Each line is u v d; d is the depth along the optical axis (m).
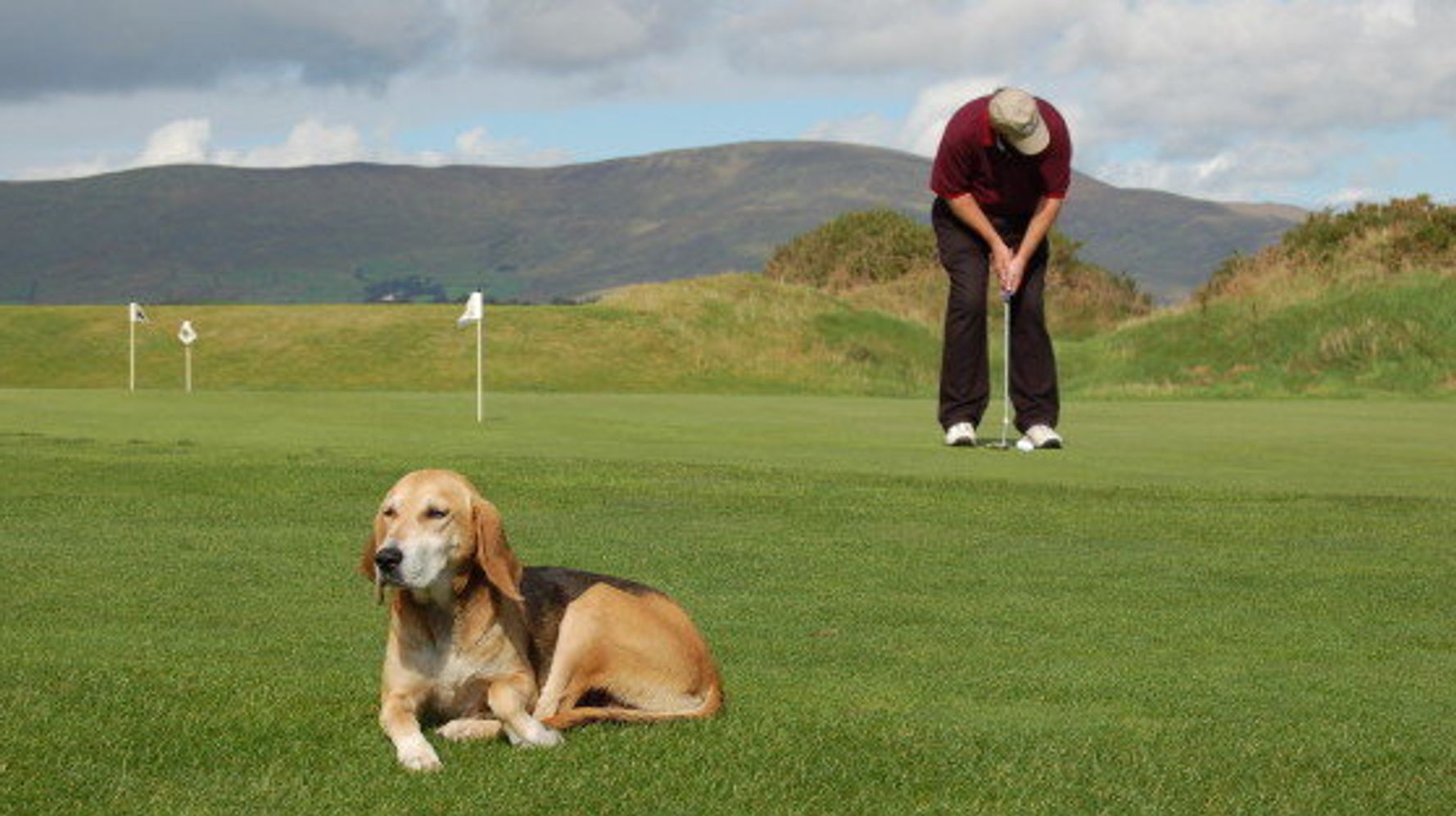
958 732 5.12
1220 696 5.93
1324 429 18.83
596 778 4.44
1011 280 16.39
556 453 14.41
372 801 4.23
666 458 13.97
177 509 10.50
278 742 4.80
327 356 35.06
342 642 6.70
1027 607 7.70
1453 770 4.77
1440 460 14.81
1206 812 4.30
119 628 6.93
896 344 38.97
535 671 5.11
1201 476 13.19
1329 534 10.09
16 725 4.85
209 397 21.64
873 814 4.20
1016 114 16.20
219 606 7.45
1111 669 6.38
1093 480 12.70
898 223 54.00
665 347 36.44
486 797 4.27
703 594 7.95
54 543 9.15
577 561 8.78
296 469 12.30
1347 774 4.70
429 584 4.84
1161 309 38.94
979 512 10.84
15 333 36.09
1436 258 34.94
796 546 9.42
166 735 4.82
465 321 18.91
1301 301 34.34
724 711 5.39
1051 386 16.34
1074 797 4.39
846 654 6.64
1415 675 6.34
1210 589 8.23
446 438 15.96
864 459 14.35
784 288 41.22
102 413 18.58
